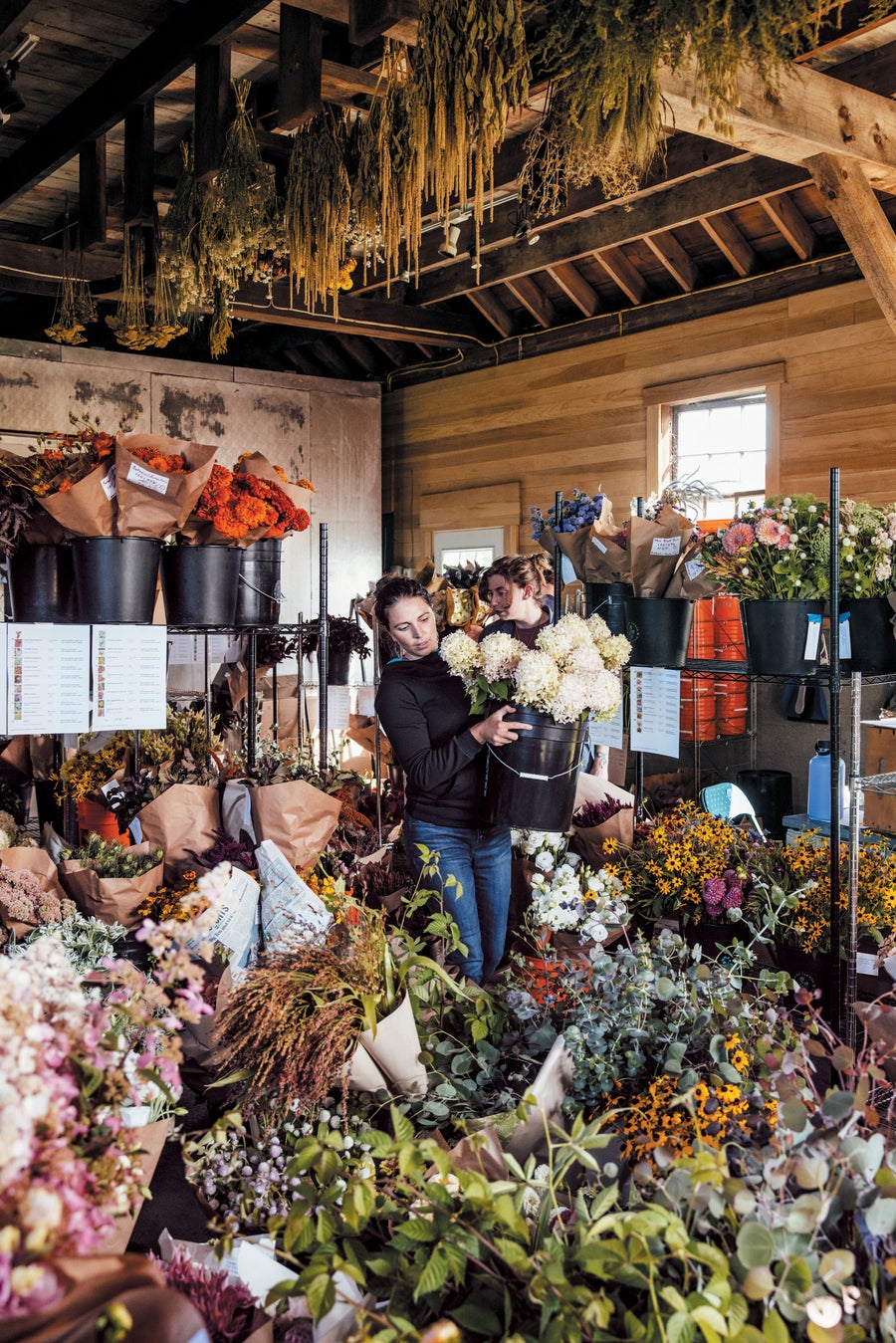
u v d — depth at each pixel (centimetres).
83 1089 108
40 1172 93
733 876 319
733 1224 132
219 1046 190
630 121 260
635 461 704
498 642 278
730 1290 120
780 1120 149
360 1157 181
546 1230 137
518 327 789
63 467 305
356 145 383
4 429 758
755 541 320
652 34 239
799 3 225
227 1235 138
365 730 511
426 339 790
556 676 269
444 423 864
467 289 729
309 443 884
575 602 455
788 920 316
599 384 724
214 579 333
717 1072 188
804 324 601
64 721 299
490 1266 132
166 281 493
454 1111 198
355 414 905
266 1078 176
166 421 823
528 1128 174
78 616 307
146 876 305
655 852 341
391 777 512
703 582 335
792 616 315
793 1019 294
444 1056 214
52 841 332
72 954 262
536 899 304
